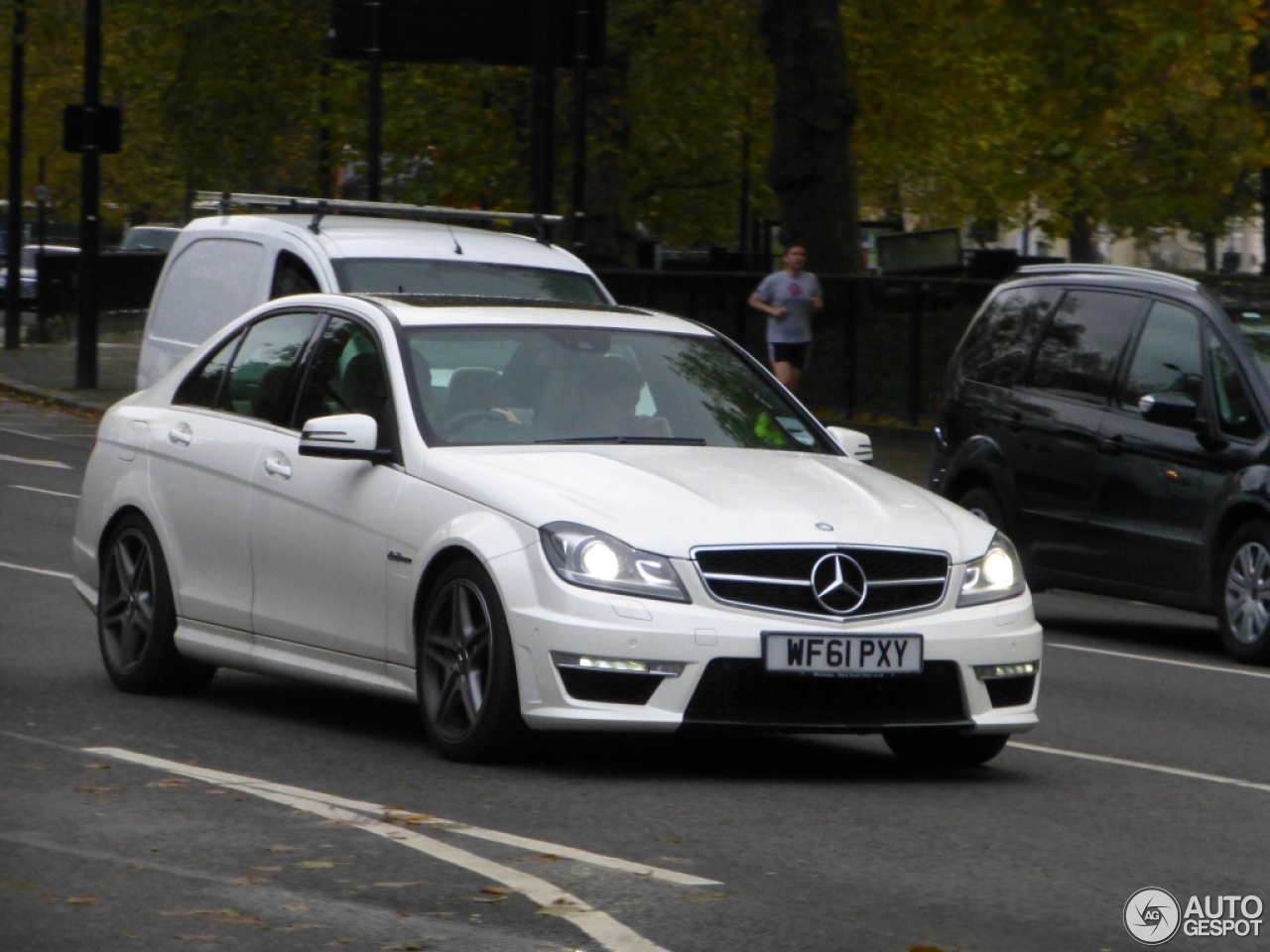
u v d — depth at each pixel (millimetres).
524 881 17594
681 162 117000
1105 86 78812
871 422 79938
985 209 153500
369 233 42406
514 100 103312
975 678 22891
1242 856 19922
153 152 179250
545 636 22062
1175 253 186875
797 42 86625
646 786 22406
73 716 26125
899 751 24984
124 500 28406
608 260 103562
